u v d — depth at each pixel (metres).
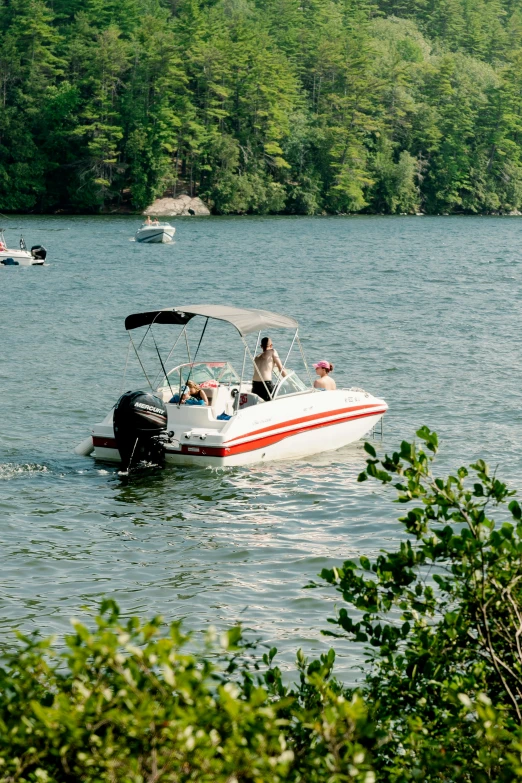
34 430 20.00
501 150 167.88
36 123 131.25
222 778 3.93
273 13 188.00
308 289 49.12
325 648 9.89
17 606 11.02
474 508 6.00
